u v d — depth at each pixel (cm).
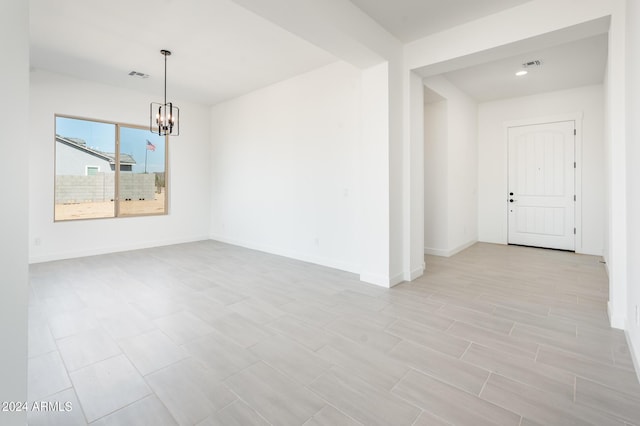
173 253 548
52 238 489
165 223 623
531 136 577
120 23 334
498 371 191
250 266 458
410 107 377
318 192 469
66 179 512
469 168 599
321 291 345
